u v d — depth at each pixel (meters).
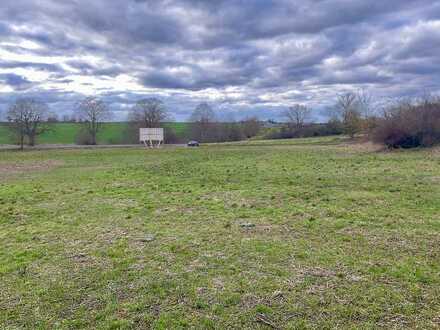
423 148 22.69
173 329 3.35
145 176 14.29
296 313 3.57
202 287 4.18
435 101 24.62
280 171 14.56
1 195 10.38
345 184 10.77
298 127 57.53
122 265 4.90
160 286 4.23
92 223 7.12
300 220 6.92
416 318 3.44
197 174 14.50
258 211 7.74
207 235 6.14
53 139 57.41
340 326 3.33
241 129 60.91
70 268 4.84
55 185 12.35
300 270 4.58
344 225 6.48
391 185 10.23
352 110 43.12
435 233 5.88
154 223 7.00
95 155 29.89
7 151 38.78
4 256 5.34
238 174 14.02
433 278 4.24
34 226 7.01
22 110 45.75
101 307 3.79
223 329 3.34
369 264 4.71
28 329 3.41
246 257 5.09
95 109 56.00
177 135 59.59
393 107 35.16
